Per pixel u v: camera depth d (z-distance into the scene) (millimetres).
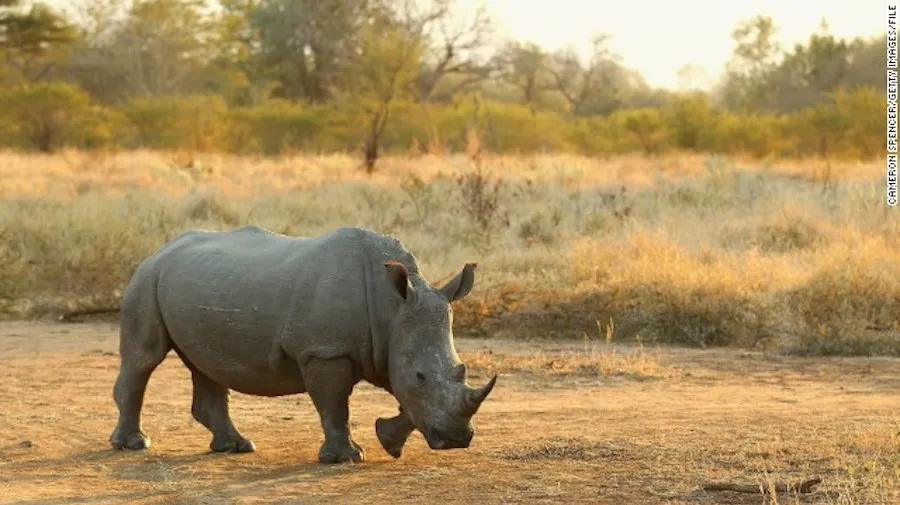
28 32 131750
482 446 18109
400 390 16062
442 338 16016
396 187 56750
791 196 45688
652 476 16000
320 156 87312
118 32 158625
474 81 152000
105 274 35281
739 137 96250
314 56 144125
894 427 18531
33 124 103812
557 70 164875
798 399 21875
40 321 33094
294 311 16812
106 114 107875
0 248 36719
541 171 62812
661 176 58094
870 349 27500
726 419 19875
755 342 28781
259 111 108562
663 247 35000
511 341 29578
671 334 29406
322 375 16719
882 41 147625
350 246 17000
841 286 29625
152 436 19406
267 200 51719
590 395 22562
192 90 154875
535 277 34125
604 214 44125
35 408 21719
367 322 16641
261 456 17781
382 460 17312
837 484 15258
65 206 48156
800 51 150000
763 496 14516
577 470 16453
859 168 64250
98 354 27781
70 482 16281
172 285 18000
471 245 40469
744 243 38594
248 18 154875
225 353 17422
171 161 74125
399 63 98312
